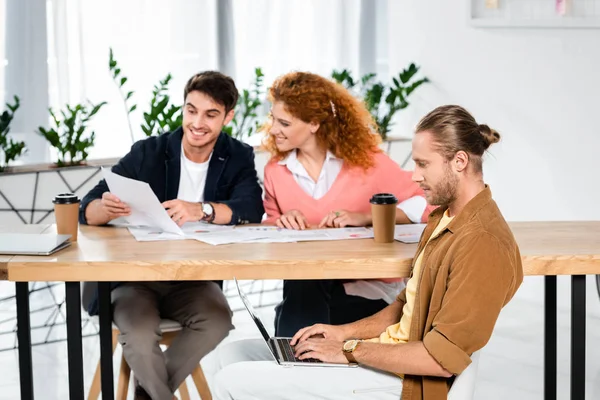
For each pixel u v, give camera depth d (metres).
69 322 2.77
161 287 3.24
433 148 2.34
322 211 3.42
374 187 3.44
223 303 3.25
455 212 2.40
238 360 2.78
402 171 3.49
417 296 2.39
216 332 3.17
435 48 6.01
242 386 2.48
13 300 5.09
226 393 2.52
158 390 3.03
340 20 6.59
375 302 3.15
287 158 3.46
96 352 4.25
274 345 2.61
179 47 6.19
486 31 5.61
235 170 3.49
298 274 2.71
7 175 4.91
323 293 3.15
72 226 2.98
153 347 3.04
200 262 2.69
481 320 2.21
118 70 5.49
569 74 5.23
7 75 5.71
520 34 5.44
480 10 5.57
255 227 3.26
